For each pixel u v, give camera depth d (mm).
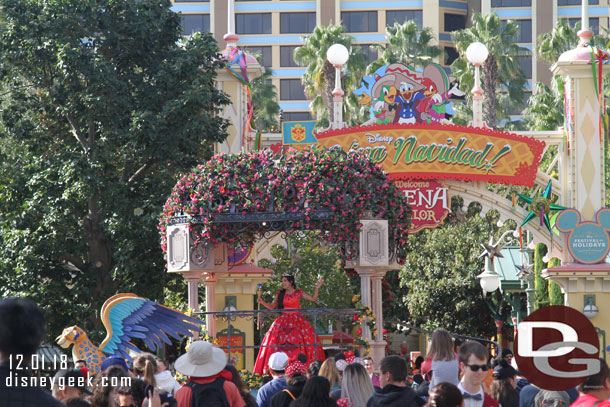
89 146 24406
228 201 16672
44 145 24594
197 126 22609
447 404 6484
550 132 22953
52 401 4480
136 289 23953
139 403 7867
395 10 82875
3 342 4375
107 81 22609
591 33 22875
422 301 39844
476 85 22953
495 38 51406
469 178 22453
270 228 16844
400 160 22438
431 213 22531
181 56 23812
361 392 9250
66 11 23344
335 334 24016
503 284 31188
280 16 83125
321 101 54656
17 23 23281
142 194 24125
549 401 8469
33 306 4512
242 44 83188
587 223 22359
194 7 82438
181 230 17125
